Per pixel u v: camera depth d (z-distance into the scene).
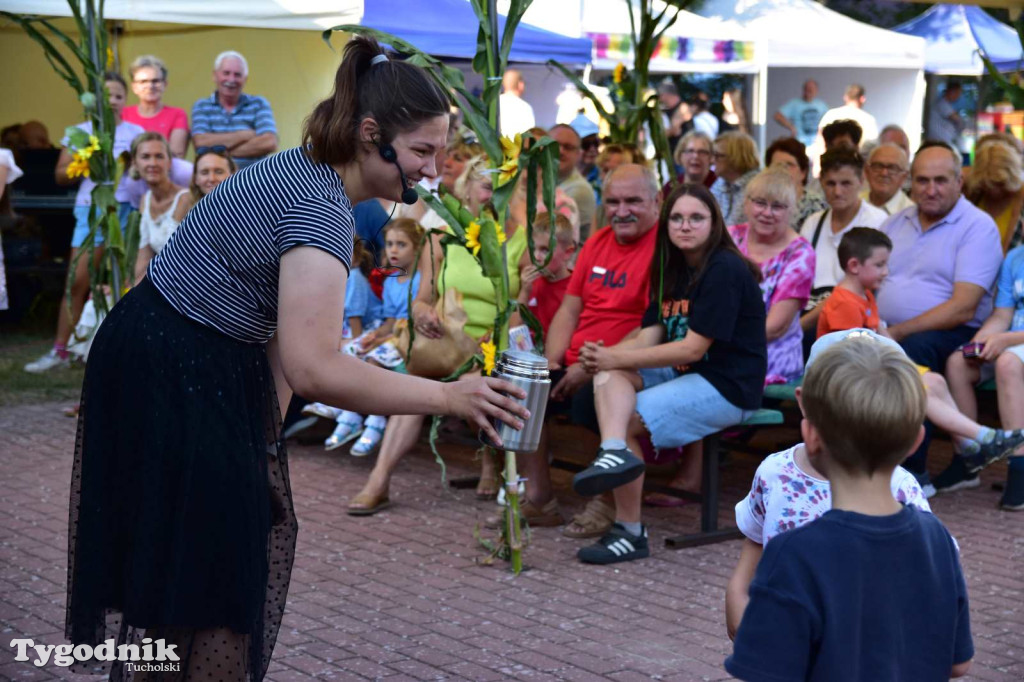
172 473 2.36
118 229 6.29
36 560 4.52
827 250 6.45
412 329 4.64
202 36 10.54
